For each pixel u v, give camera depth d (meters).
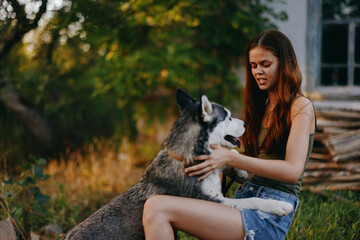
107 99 7.73
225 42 5.61
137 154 6.51
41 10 4.12
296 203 2.06
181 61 5.11
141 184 2.29
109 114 8.33
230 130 2.29
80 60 6.73
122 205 2.24
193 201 1.96
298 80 2.10
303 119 1.98
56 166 5.82
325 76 5.02
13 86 6.33
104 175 5.38
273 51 2.08
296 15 4.99
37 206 3.08
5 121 6.90
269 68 2.10
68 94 7.08
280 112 2.08
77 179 5.23
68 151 6.73
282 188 2.06
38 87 6.30
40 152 6.81
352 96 4.69
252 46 2.16
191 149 2.13
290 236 2.67
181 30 5.27
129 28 5.43
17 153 6.51
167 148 2.23
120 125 7.91
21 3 3.98
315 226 2.78
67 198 4.28
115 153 6.58
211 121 2.19
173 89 6.27
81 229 2.22
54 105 6.98
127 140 6.88
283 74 2.08
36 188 3.16
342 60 4.93
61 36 5.07
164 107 6.26
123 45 5.50
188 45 5.23
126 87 5.52
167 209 1.92
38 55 5.73
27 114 6.54
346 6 4.83
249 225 1.92
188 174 2.12
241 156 1.98
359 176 3.84
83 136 7.59
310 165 4.09
